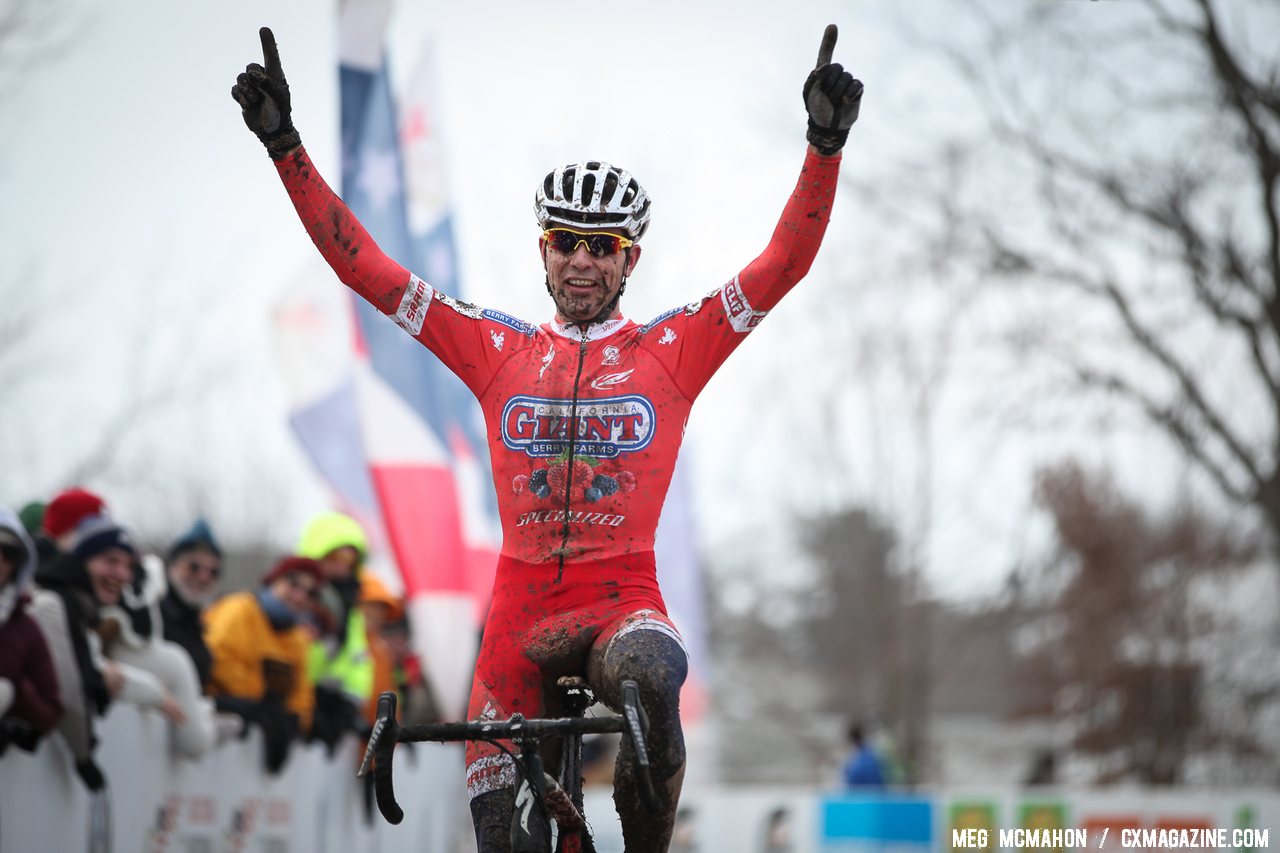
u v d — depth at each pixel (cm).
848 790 4919
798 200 1248
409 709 3362
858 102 1218
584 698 1272
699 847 4300
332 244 1296
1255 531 6994
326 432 3559
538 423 1270
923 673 7494
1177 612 6881
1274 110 5453
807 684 10800
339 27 3481
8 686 1725
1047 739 10769
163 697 2094
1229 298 5706
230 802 2373
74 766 1895
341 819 2912
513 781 1220
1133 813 4309
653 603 1241
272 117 1276
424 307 1304
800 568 10138
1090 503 6994
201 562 2272
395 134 3500
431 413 3488
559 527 1250
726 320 1277
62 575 1895
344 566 2775
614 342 1291
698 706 4209
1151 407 5828
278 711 2498
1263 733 7150
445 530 3450
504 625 1255
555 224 1291
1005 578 7294
